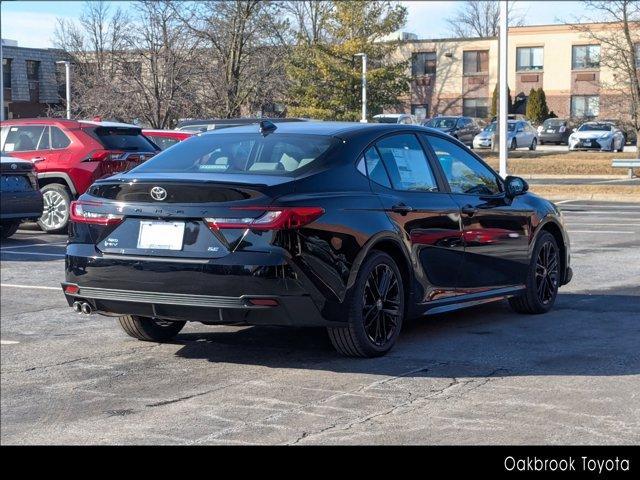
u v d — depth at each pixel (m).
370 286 6.79
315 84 45.72
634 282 10.56
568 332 7.86
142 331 7.46
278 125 7.45
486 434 5.11
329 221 6.42
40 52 56.16
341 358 6.94
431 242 7.37
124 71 35.81
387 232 6.86
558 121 56.34
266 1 36.75
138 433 5.26
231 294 6.18
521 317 8.58
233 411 5.63
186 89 35.75
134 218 6.50
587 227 16.88
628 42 34.44
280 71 40.09
